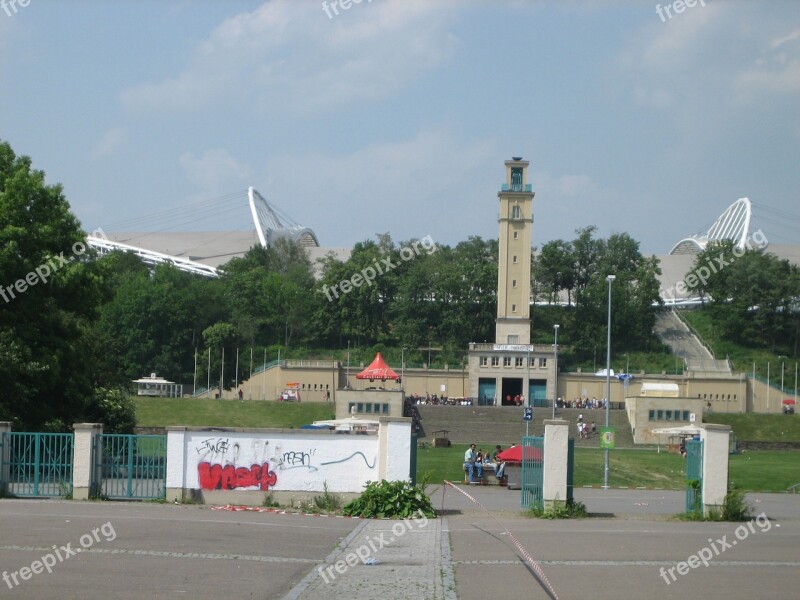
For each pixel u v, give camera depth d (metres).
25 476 37.28
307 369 134.38
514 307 136.62
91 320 57.31
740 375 132.25
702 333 166.38
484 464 59.81
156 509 34.06
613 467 73.88
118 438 37.78
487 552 26.06
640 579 21.77
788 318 158.00
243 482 36.78
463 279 156.75
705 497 35.62
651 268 163.38
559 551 26.27
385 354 154.25
